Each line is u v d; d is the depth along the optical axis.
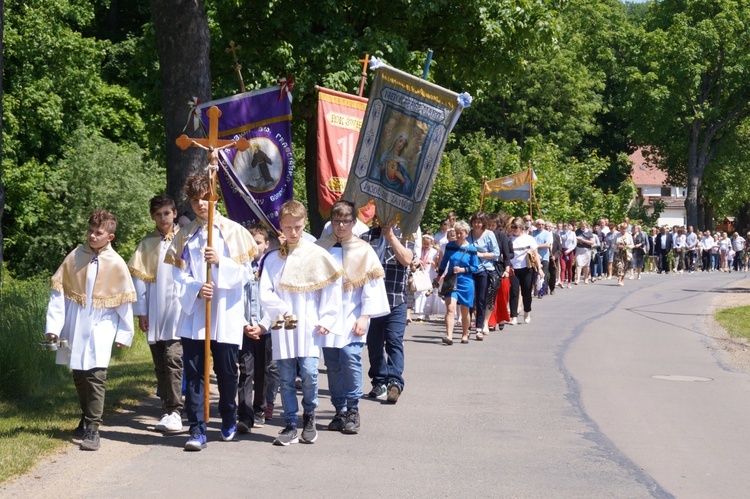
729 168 56.41
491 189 25.62
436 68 20.83
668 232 40.75
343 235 7.83
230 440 7.51
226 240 7.24
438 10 18.81
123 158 32.34
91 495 5.89
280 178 9.71
